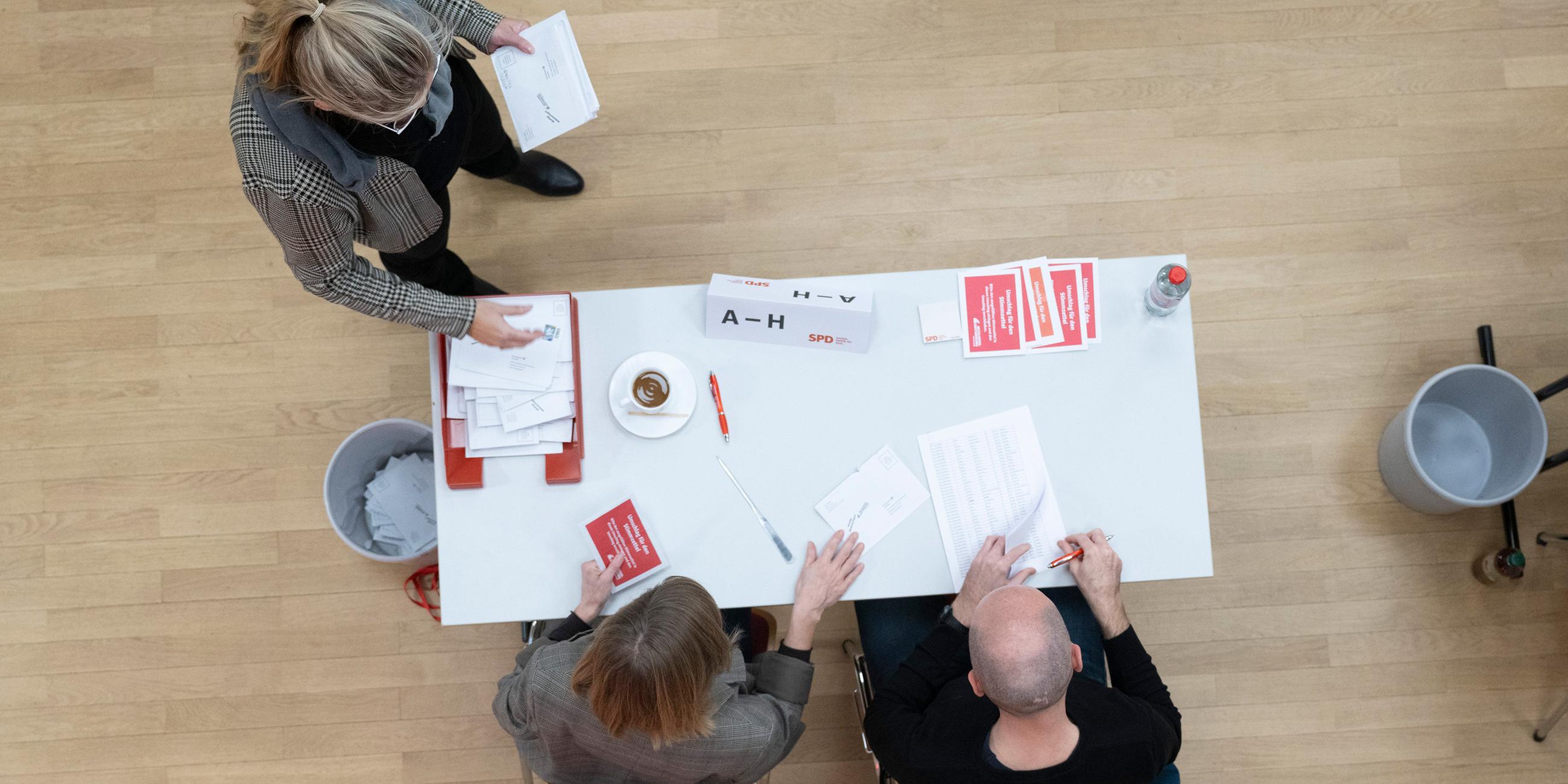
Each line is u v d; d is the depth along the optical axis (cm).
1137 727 168
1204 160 278
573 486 187
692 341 191
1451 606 261
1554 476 264
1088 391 187
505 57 205
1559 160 277
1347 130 279
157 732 259
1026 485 185
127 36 279
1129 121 280
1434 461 259
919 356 189
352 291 171
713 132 281
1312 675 260
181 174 275
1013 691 155
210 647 262
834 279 190
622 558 184
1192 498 185
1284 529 264
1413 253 274
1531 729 257
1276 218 276
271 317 272
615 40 283
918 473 187
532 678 161
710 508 186
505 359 185
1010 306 190
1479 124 278
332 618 263
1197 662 261
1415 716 258
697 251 278
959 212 278
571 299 189
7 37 279
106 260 273
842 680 261
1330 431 268
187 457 267
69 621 261
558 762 171
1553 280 273
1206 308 273
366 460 242
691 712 146
